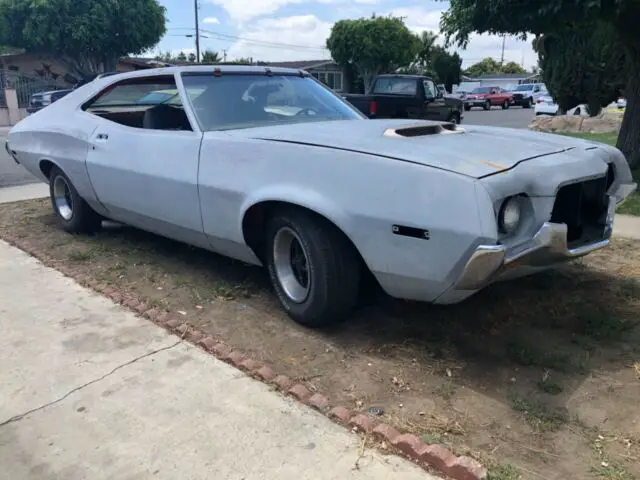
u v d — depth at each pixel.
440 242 2.66
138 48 37.91
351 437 2.47
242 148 3.47
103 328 3.55
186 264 4.68
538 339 3.30
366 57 44.34
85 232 5.55
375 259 2.92
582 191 3.18
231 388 2.86
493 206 2.55
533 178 2.76
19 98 29.44
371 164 2.89
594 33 8.41
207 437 2.49
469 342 3.28
